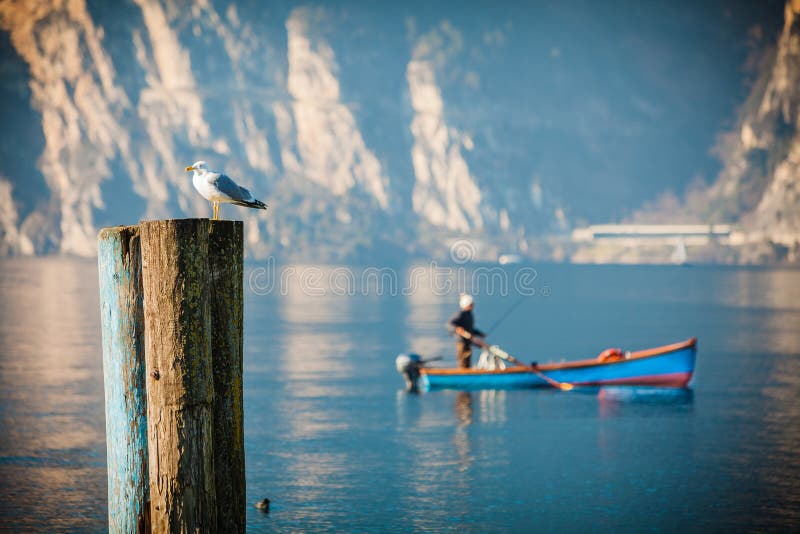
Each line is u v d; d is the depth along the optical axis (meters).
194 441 11.78
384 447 29.64
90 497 23.67
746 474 25.89
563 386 41.78
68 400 39.28
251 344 69.31
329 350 64.50
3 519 21.78
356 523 21.55
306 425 33.59
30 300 127.56
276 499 23.59
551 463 27.27
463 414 35.72
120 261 12.09
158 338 11.66
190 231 11.60
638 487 24.66
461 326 42.69
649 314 108.06
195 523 11.81
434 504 23.14
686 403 38.09
